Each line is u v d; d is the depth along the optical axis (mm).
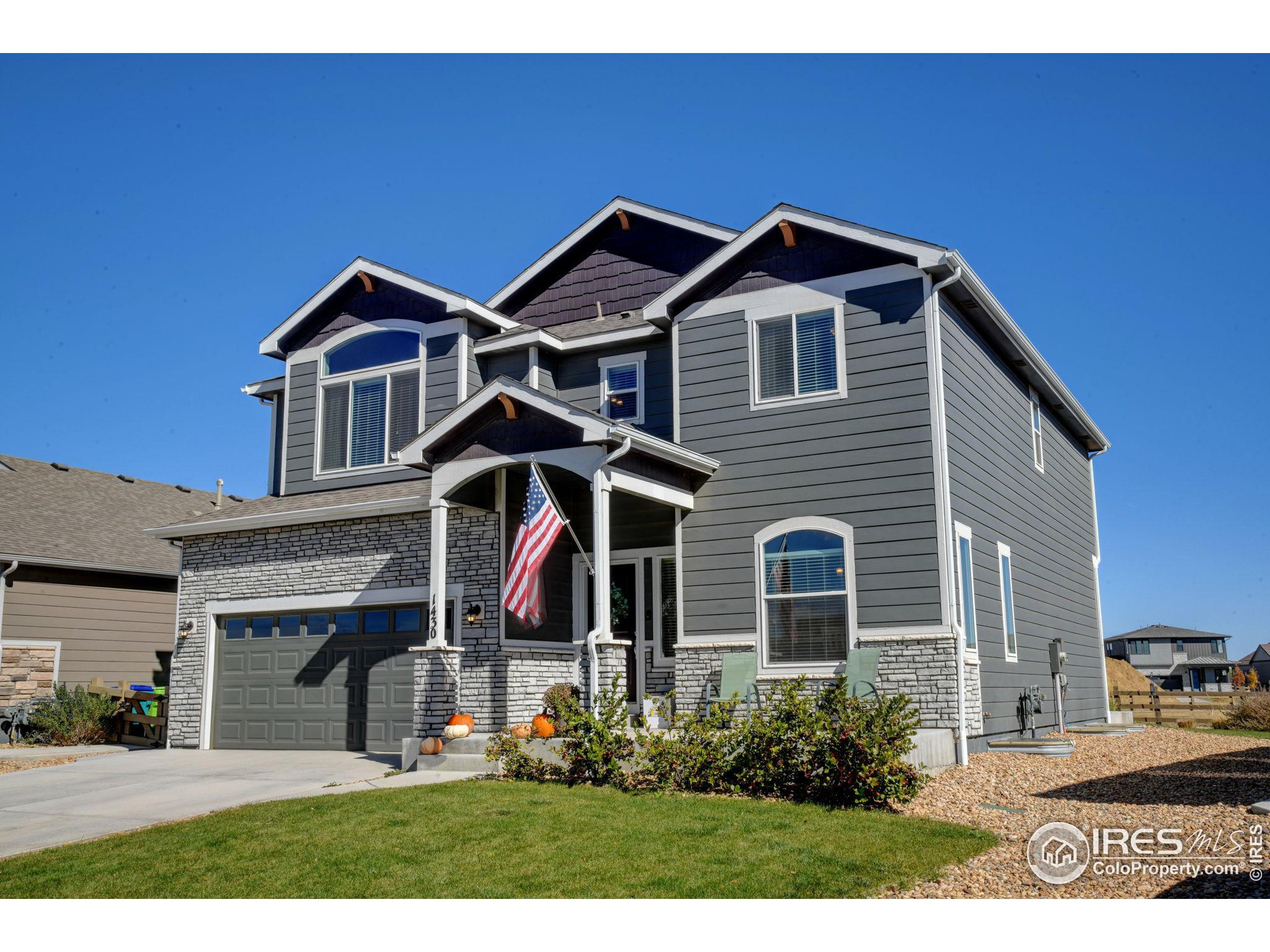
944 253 14148
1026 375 18875
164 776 14617
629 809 10617
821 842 9148
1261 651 96000
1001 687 15773
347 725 17375
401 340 18875
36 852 9742
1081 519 22938
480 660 15648
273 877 8516
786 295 15453
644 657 16656
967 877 8156
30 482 26312
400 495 17359
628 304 19062
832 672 14273
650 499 14859
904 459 14320
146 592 24766
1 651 21562
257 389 20828
